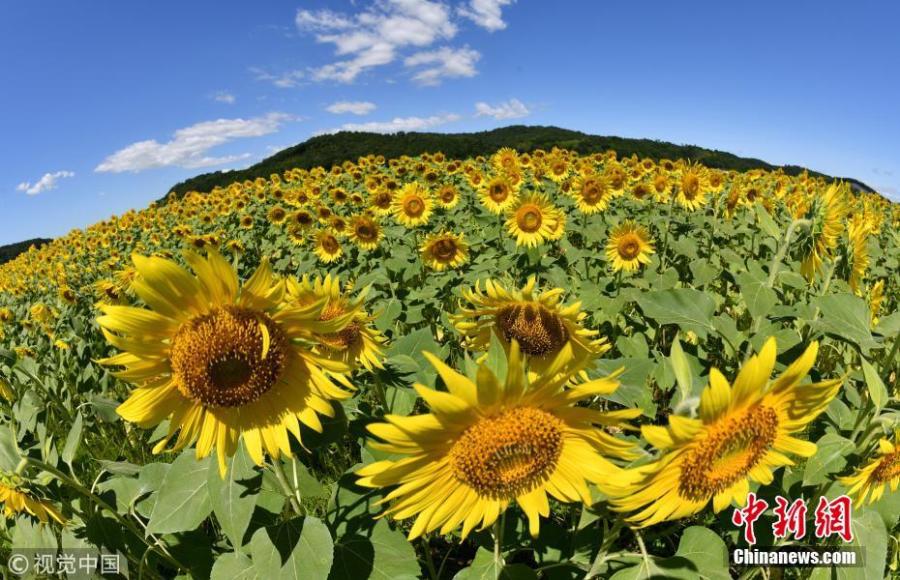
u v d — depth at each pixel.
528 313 2.61
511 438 1.59
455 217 10.84
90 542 2.39
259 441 1.97
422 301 5.51
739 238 8.55
